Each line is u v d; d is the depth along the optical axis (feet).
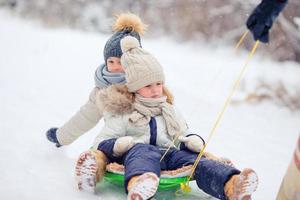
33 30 72.33
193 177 13.97
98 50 53.83
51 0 84.07
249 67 45.65
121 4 79.25
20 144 19.22
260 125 27.40
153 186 12.28
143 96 15.11
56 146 18.31
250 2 59.77
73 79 37.09
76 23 81.71
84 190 14.34
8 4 90.94
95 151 14.42
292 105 32.27
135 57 15.11
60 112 26.35
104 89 15.46
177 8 68.74
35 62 44.29
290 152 22.26
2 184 14.84
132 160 13.37
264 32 13.32
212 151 21.30
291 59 49.96
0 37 60.70
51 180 15.40
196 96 33.55
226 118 28.22
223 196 13.03
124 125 14.93
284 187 12.34
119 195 14.28
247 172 12.35
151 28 69.56
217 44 61.57
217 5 62.69
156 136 14.94
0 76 36.50
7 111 25.49
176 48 61.57
